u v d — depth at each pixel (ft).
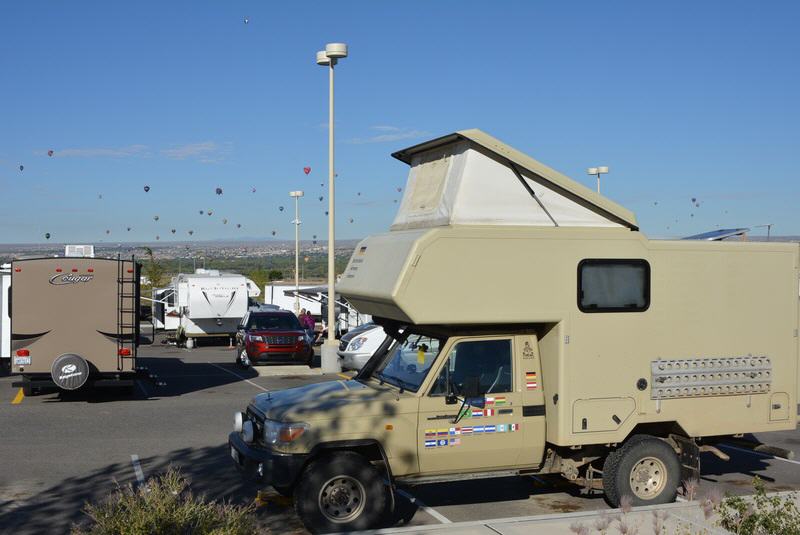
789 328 30.04
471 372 26.68
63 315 51.60
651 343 28.04
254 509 27.27
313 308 138.51
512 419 26.81
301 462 24.76
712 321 28.89
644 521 24.59
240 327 82.84
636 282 27.86
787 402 29.99
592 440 27.14
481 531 24.04
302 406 25.58
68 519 26.84
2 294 71.72
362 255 29.32
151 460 35.58
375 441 25.36
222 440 40.11
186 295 107.34
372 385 28.09
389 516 27.81
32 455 36.40
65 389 51.42
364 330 75.05
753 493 31.07
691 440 28.68
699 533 22.80
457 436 26.20
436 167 29.07
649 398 27.94
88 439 40.22
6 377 67.77
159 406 51.29
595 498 30.25
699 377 28.63
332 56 66.95
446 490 31.45
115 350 52.37
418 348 27.71
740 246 29.35
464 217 26.63
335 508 25.13
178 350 104.42
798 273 30.19
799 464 37.04
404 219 30.42
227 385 63.16
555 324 27.04
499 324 27.02
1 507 28.14
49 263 51.42
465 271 25.93
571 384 26.89
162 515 18.49
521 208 27.22
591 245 27.32
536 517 25.38
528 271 26.58
